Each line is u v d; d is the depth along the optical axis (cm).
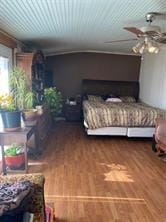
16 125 309
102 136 530
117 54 714
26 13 263
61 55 707
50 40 476
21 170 331
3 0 214
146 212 240
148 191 284
